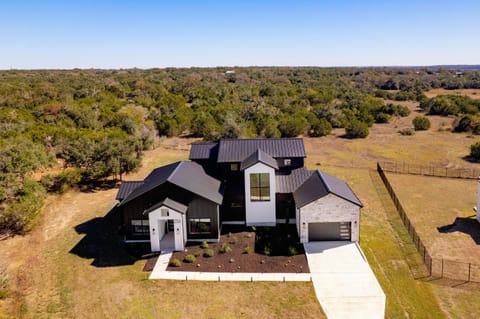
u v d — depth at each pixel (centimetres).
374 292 1931
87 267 2206
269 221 2786
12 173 2834
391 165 4403
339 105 8138
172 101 8106
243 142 3128
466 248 2388
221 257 2314
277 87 10375
